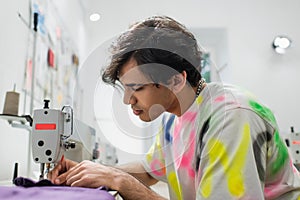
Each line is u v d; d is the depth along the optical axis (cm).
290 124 360
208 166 78
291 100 365
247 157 76
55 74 255
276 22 378
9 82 168
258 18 379
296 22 378
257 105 85
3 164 157
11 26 172
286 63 371
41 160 94
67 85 295
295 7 381
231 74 367
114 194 73
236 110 80
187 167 96
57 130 96
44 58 226
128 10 378
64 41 287
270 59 372
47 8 236
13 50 174
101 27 375
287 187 88
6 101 138
